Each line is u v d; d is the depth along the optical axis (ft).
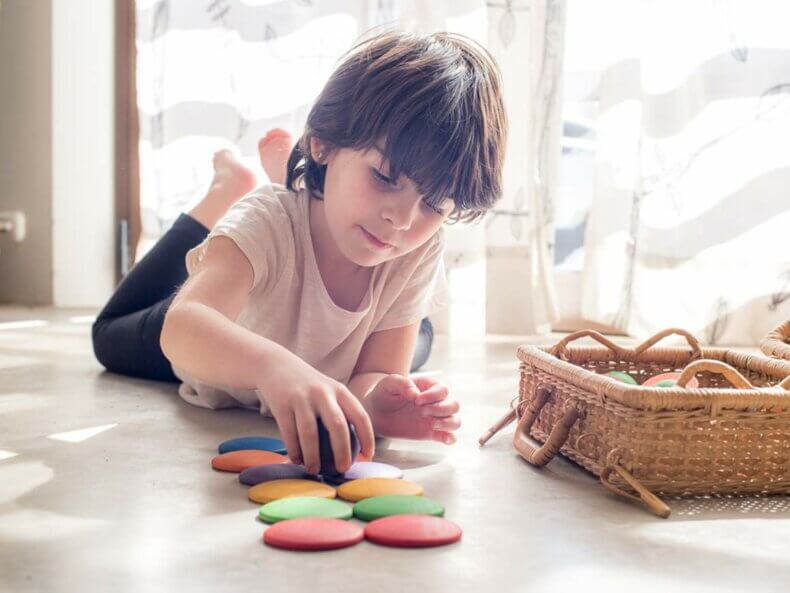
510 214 8.32
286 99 8.75
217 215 5.48
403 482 3.13
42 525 2.78
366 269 4.17
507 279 8.39
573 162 8.75
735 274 7.98
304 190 4.11
